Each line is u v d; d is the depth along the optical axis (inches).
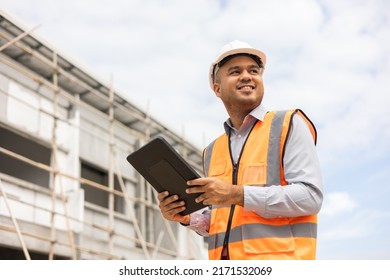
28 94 398.6
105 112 508.1
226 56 112.5
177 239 542.6
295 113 106.0
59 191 406.0
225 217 107.6
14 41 370.9
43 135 402.0
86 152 460.4
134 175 532.7
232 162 111.0
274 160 103.0
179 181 102.5
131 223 500.1
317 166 101.0
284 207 95.8
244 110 112.5
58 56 427.2
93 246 406.0
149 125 534.0
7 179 352.2
